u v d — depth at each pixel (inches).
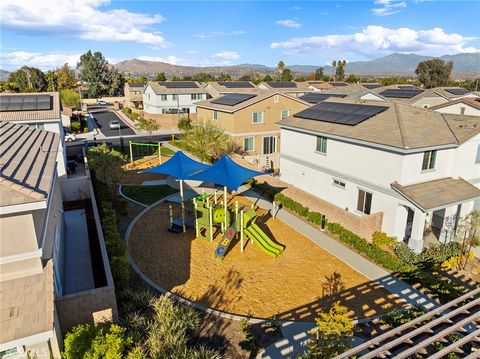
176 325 464.1
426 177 770.8
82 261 653.9
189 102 2674.7
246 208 967.6
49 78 3826.3
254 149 1519.4
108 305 452.1
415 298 586.2
